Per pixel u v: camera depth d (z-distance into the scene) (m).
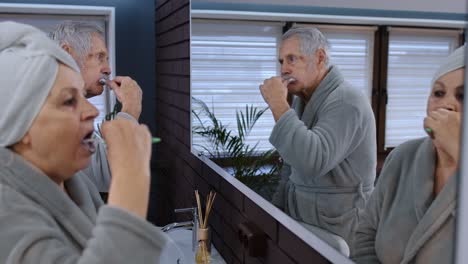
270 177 1.23
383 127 0.79
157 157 3.04
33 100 0.63
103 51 1.61
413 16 0.72
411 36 0.73
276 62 1.16
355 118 0.87
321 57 0.98
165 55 2.74
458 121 0.63
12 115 0.63
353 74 0.88
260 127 1.27
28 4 2.84
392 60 0.77
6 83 0.63
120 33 3.04
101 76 1.62
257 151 1.30
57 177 0.72
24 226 0.60
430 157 0.69
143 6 3.04
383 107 0.79
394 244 0.77
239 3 1.33
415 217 0.72
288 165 1.13
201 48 1.73
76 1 2.93
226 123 1.52
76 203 0.82
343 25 0.91
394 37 0.77
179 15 2.28
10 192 0.63
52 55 0.65
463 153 0.63
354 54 0.87
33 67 0.63
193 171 2.13
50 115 0.64
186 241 1.95
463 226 0.65
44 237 0.60
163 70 2.82
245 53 1.32
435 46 0.68
